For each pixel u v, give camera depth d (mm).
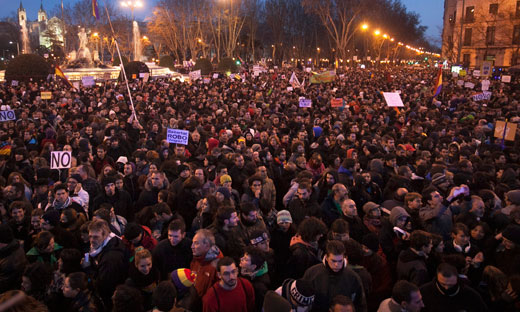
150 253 3922
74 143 8969
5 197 5684
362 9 51031
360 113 14344
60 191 5289
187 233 5168
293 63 90125
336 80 30266
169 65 55750
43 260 4352
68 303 3666
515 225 4234
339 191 5363
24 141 9547
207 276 3623
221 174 6469
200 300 3623
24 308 2512
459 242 4355
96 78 38250
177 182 6289
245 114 13000
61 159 6625
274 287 4660
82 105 15297
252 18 68188
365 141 8969
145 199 5996
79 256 4035
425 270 3945
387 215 5309
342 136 9039
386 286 4238
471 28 56656
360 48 85312
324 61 83062
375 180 6641
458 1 58031
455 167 7277
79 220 4879
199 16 58375
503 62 54062
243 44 80438
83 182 6379
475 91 22031
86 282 3672
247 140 9766
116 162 7980
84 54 48125
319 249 4539
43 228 4566
